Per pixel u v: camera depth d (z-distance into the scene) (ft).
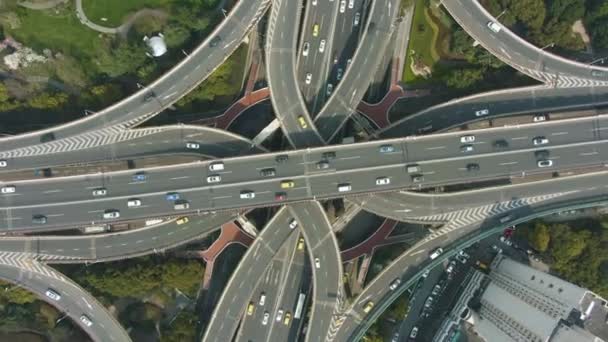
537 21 472.44
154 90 456.04
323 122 466.29
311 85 488.02
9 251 450.71
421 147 449.06
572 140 455.22
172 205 440.04
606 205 490.90
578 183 465.47
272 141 481.87
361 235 497.46
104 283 450.30
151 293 478.18
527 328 377.91
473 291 485.97
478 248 497.87
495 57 474.49
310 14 488.85
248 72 492.95
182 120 488.44
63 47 482.28
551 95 471.62
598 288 468.75
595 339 316.19
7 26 479.41
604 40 478.18
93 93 463.83
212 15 474.49
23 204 441.27
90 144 451.94
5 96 467.11
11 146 447.83
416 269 462.60
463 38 472.44
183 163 443.32
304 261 479.00
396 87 494.18
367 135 474.08
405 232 494.18
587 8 487.20
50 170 445.37
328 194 441.68
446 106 468.75
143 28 479.41
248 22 462.19
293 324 472.03
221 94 481.87
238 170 442.50
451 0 470.80
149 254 469.57
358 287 477.36
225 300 458.50
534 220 488.44
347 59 496.23
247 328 468.75
